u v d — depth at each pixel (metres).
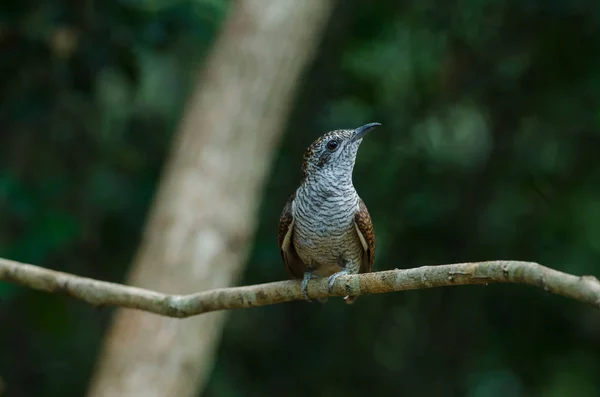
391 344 14.69
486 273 5.37
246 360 14.63
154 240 11.30
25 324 13.91
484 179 14.24
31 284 7.84
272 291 7.02
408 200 14.12
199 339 11.05
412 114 14.42
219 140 11.66
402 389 14.55
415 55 14.45
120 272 14.07
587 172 13.91
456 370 14.59
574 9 13.17
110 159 13.98
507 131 14.09
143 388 10.55
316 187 7.89
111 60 12.42
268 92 11.95
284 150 14.52
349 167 7.95
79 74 12.50
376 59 14.51
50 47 12.22
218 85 11.94
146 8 12.42
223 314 11.52
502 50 13.85
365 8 14.09
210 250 11.15
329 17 12.96
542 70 13.67
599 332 14.52
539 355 14.60
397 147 14.35
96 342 14.33
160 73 15.11
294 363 14.61
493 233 14.39
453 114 14.84
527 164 14.04
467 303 14.55
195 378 11.09
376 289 6.36
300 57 12.29
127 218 13.87
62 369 14.19
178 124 13.21
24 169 13.22
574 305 14.40
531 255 14.25
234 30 12.17
